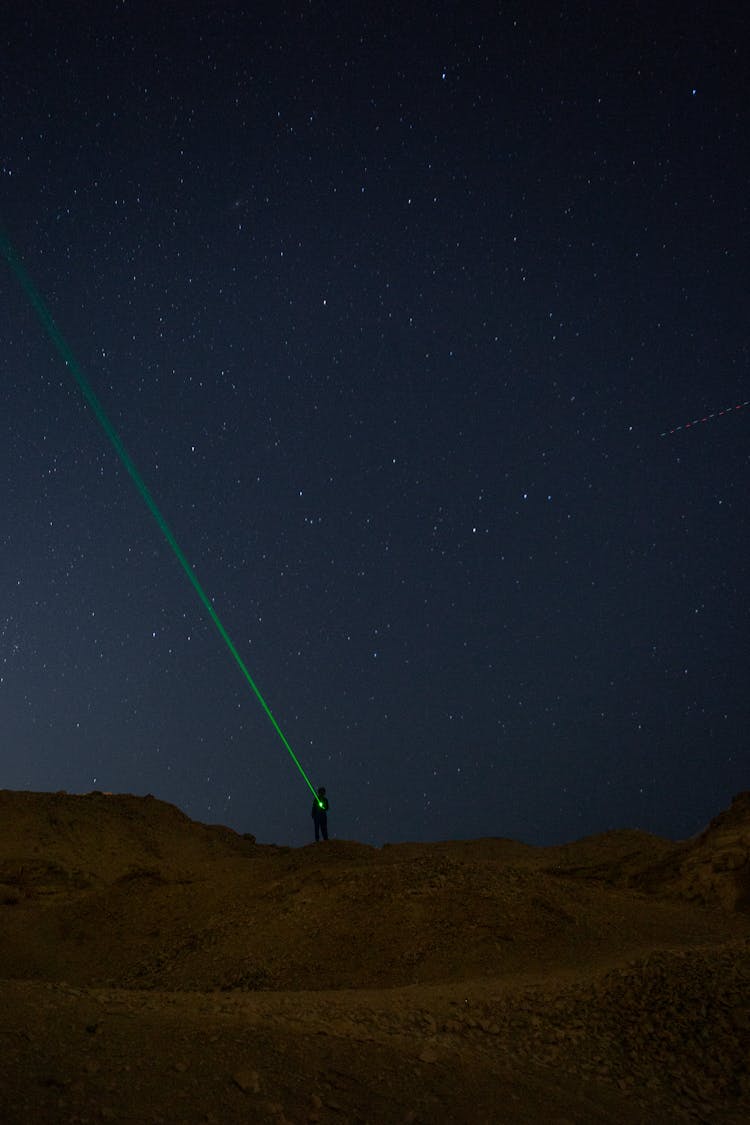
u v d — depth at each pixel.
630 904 13.95
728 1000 7.75
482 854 22.03
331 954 11.94
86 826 24.22
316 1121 4.94
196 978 12.05
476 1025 7.29
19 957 14.08
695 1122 6.19
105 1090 4.73
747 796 18.16
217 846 25.39
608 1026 7.52
